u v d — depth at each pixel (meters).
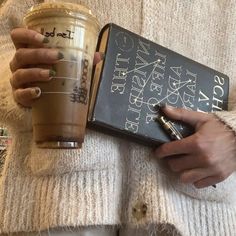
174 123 0.40
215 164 0.39
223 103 0.44
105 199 0.40
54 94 0.30
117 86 0.38
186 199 0.43
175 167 0.40
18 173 0.43
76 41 0.31
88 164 0.39
